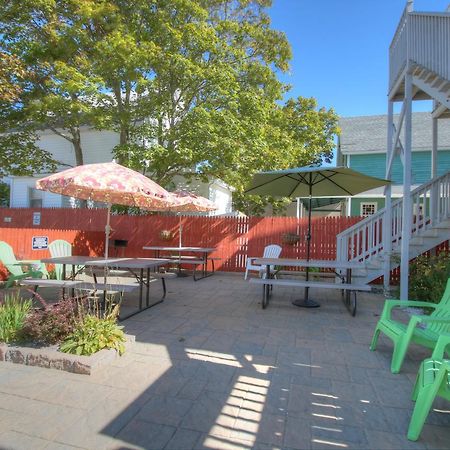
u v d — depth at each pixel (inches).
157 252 440.8
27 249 347.3
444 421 105.1
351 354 159.2
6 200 897.5
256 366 143.6
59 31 419.5
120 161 438.0
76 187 209.3
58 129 636.1
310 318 220.7
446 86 232.2
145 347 162.2
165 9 420.5
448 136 640.4
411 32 256.1
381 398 118.3
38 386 122.4
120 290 204.1
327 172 245.8
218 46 434.0
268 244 411.2
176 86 447.8
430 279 259.1
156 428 98.7
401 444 93.5
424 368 108.7
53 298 253.4
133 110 453.1
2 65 309.0
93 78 390.3
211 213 651.5
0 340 153.4
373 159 661.3
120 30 404.8
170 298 274.4
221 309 240.1
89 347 141.0
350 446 92.4
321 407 111.9
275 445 92.4
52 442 91.7
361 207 655.1
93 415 104.7
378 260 320.2
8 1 402.9
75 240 401.4
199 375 133.8
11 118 458.3
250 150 421.7
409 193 257.9
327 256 388.2
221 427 99.9
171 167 468.8
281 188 296.2
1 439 92.4
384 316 164.2
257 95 446.6
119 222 467.8
